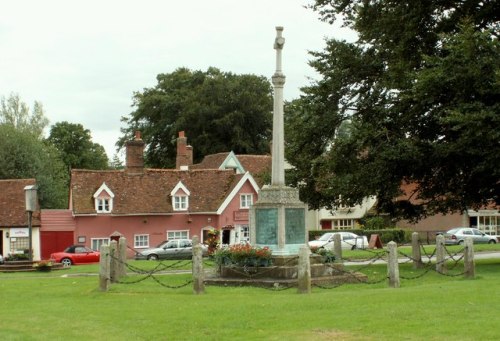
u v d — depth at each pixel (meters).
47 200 76.56
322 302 17.53
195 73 93.44
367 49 34.53
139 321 16.12
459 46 27.67
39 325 16.12
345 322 14.69
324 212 76.62
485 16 31.55
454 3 31.92
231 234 64.38
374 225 74.00
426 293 18.59
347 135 34.84
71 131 105.94
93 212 60.19
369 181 31.23
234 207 64.44
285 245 24.28
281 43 25.17
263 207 24.64
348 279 23.66
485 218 77.69
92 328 15.55
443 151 28.77
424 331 13.45
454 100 28.78
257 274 23.42
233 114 85.88
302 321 15.07
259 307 17.19
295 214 24.67
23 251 54.09
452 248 48.09
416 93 29.03
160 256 51.28
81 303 19.89
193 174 66.56
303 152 36.19
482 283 21.31
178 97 90.06
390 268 21.94
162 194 63.72
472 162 29.81
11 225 58.31
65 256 48.56
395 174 31.80
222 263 24.56
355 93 35.09
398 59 31.84
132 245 61.56
